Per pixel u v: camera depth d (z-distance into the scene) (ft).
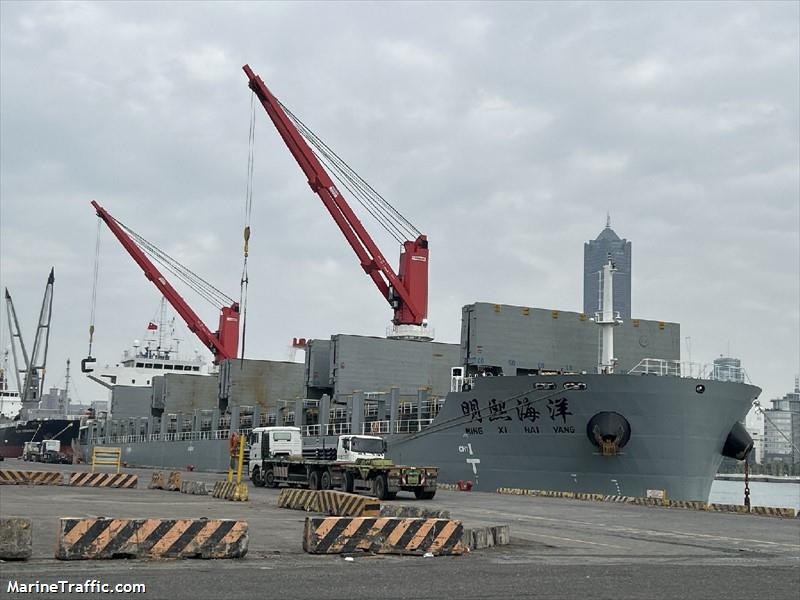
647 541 70.03
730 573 49.47
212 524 51.39
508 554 57.41
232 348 307.58
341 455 134.31
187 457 264.11
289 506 98.12
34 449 333.83
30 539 49.11
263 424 238.89
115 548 49.57
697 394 125.39
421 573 46.52
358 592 39.45
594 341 163.73
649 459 126.52
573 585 43.11
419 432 161.07
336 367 195.42
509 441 142.10
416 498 121.70
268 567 47.96
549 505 110.93
